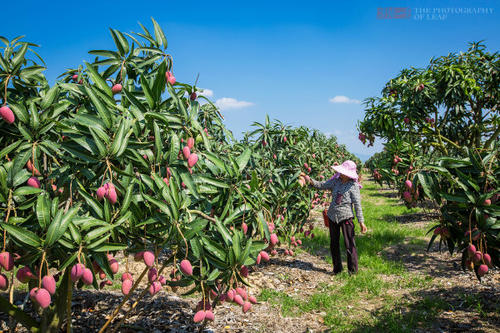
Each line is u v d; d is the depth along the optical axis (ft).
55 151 5.32
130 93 5.86
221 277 6.15
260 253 6.59
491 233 7.31
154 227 5.78
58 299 6.70
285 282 13.74
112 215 5.36
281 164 15.26
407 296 12.01
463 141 22.36
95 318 9.56
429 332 9.27
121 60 6.52
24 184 5.53
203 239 5.87
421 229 22.85
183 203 5.78
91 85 5.62
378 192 50.57
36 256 4.64
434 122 20.74
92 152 5.02
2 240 5.42
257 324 9.91
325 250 18.86
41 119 5.39
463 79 18.85
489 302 10.82
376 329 9.63
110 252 5.90
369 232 22.59
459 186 7.95
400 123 20.76
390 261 16.21
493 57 20.51
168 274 13.32
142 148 5.57
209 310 5.92
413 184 8.23
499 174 7.65
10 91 6.16
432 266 15.25
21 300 10.55
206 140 6.57
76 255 4.71
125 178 5.62
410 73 22.53
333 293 12.57
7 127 5.65
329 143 31.24
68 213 4.69
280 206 13.25
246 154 7.32
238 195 7.23
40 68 6.31
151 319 9.67
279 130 16.21
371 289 12.67
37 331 6.56
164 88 5.89
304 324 10.09
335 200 14.71
